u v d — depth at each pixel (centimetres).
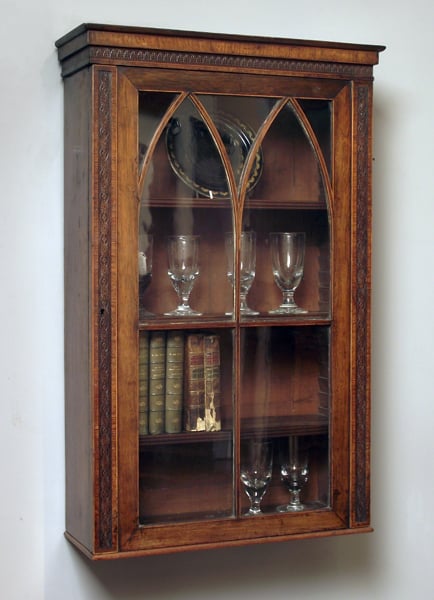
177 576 209
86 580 200
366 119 190
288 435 188
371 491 226
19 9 190
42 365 195
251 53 180
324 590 223
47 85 192
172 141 177
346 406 191
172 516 180
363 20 221
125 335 175
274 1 212
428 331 228
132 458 177
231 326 183
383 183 224
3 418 192
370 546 227
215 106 180
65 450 196
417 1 226
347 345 190
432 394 229
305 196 187
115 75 172
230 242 183
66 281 192
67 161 190
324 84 186
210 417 183
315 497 190
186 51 176
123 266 174
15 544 194
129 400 176
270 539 186
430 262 228
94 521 174
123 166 173
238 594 215
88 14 195
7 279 191
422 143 227
